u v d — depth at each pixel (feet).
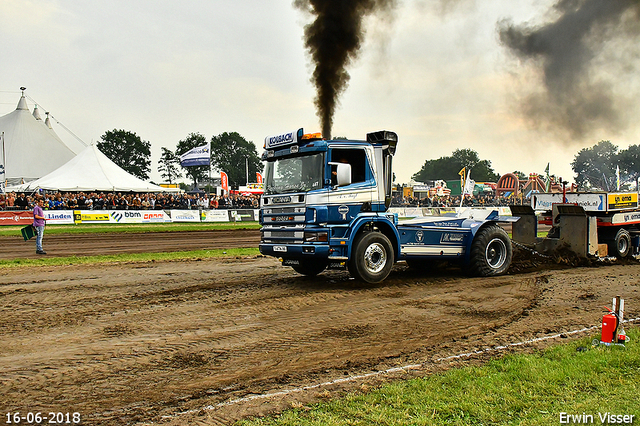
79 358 17.38
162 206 109.09
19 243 61.77
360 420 12.11
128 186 127.03
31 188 114.01
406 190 156.66
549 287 29.99
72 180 120.16
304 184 29.99
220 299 26.89
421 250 33.04
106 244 61.26
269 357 17.47
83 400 13.91
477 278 33.83
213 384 15.01
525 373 14.96
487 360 16.63
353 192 30.32
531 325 21.39
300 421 12.16
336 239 29.45
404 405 12.92
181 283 31.91
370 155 31.22
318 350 18.22
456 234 34.42
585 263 39.01
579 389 13.85
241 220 113.19
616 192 41.47
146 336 20.02
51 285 31.27
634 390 13.70
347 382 14.82
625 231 42.70
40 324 21.80
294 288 30.07
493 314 23.57
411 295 28.04
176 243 62.85
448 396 13.42
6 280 33.42
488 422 11.94
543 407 12.71
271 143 32.04
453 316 23.24
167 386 14.88
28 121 160.56
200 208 114.42
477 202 151.74
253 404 13.35
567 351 17.11
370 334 20.27
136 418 12.76
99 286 30.86
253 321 22.35
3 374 15.87
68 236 71.15
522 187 160.04
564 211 40.04
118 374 15.87
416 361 16.79
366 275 30.35
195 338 19.75
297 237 29.76
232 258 46.21
